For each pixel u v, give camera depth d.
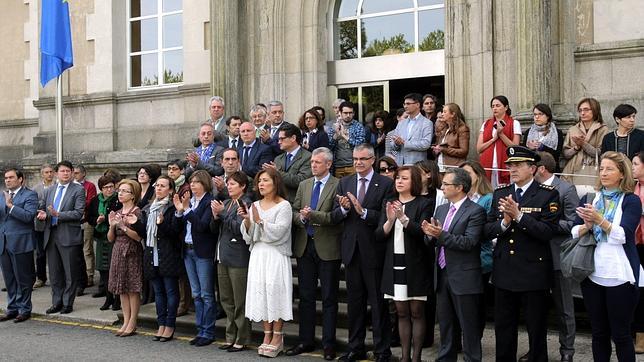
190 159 8.58
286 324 7.95
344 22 11.48
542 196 5.87
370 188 6.84
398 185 6.43
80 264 9.51
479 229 6.01
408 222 6.19
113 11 13.44
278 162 8.26
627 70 8.91
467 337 6.03
